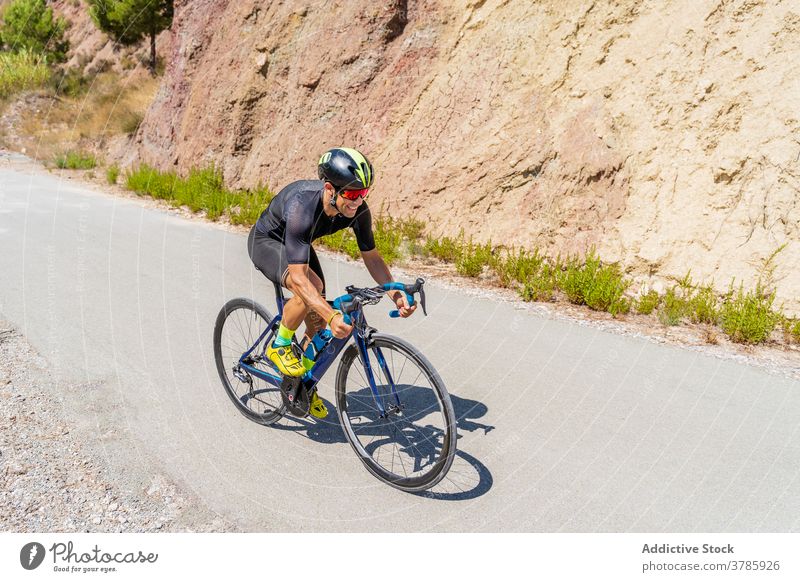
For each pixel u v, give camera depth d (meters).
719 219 7.22
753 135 7.25
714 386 4.63
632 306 6.82
